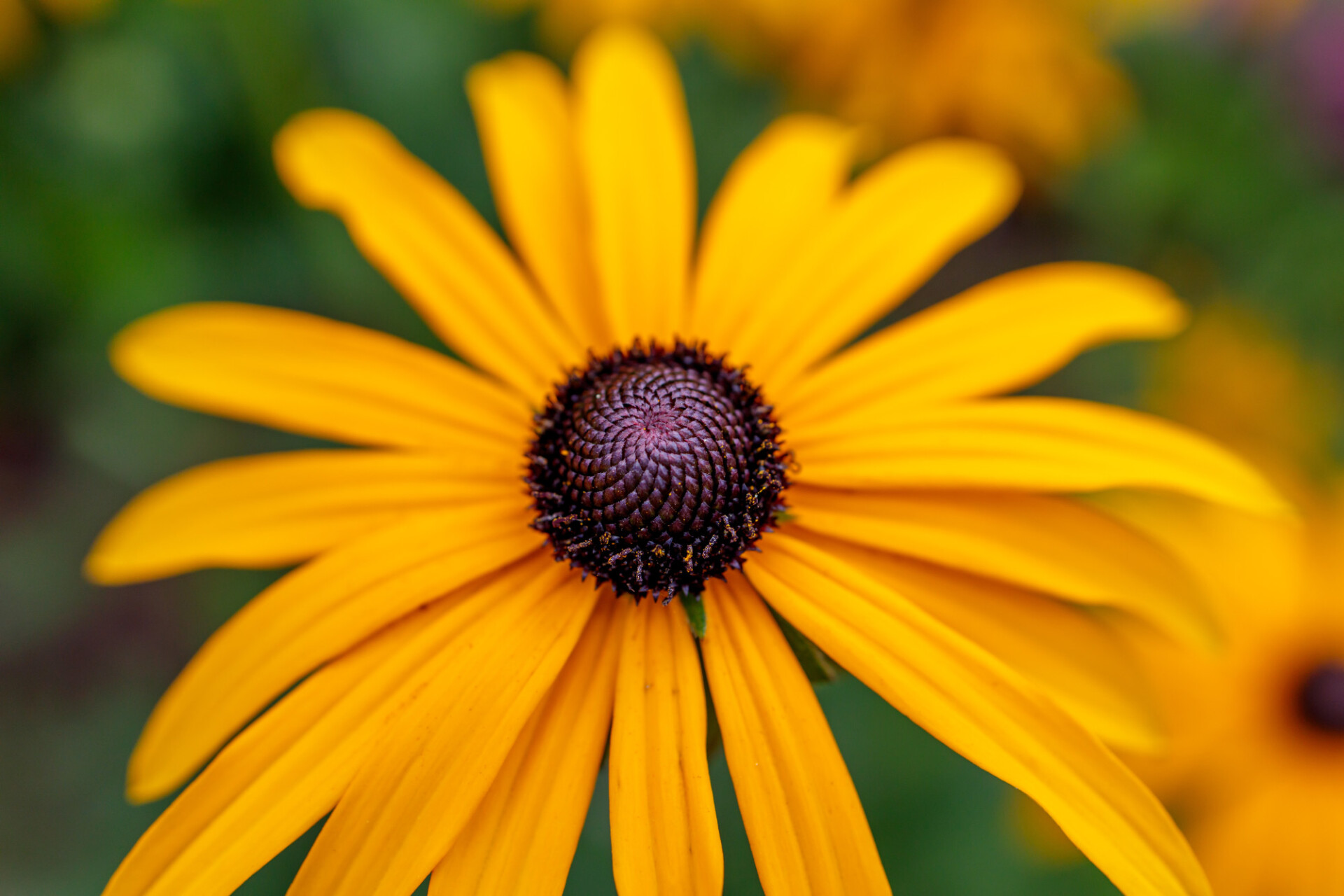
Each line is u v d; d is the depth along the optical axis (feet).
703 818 0.44
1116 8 0.88
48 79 0.82
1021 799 0.61
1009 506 0.48
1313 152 0.94
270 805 0.45
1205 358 0.91
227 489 0.49
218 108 0.80
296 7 0.76
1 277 0.80
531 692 0.45
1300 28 0.98
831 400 0.50
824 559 0.47
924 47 0.86
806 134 0.54
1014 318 0.50
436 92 0.86
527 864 0.44
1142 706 0.47
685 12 0.85
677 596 0.47
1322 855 0.59
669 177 0.52
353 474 0.49
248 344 0.50
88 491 0.87
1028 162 0.89
